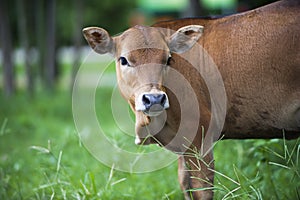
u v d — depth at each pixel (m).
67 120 27.45
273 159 14.88
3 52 36.41
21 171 16.53
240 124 12.61
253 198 12.05
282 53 11.88
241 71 12.26
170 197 14.39
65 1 45.16
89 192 13.54
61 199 13.59
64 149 18.06
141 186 15.23
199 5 25.14
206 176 12.30
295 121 12.18
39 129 24.14
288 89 11.95
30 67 36.03
